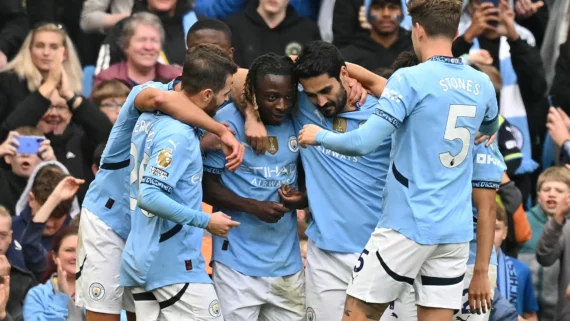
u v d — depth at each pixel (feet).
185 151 76.02
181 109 76.69
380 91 82.28
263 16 119.44
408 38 118.52
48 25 115.24
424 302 75.87
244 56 117.80
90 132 111.86
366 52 117.60
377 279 74.69
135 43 115.03
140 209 78.07
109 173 81.20
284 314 83.61
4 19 126.62
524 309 104.94
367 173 81.51
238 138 81.20
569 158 117.19
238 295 81.76
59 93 111.55
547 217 110.63
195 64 76.79
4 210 98.12
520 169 116.37
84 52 125.18
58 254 96.73
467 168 75.05
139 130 78.38
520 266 104.88
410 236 73.56
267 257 82.12
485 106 75.05
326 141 73.61
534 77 121.19
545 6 132.98
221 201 80.74
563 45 123.95
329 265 82.33
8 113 113.91
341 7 120.57
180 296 77.71
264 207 80.64
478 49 119.55
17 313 98.48
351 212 81.61
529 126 123.13
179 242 77.51
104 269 80.84
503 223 100.83
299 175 83.76
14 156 107.55
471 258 81.30
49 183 102.58
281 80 79.20
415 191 73.67
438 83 73.67
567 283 107.14
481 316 82.84
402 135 74.23
